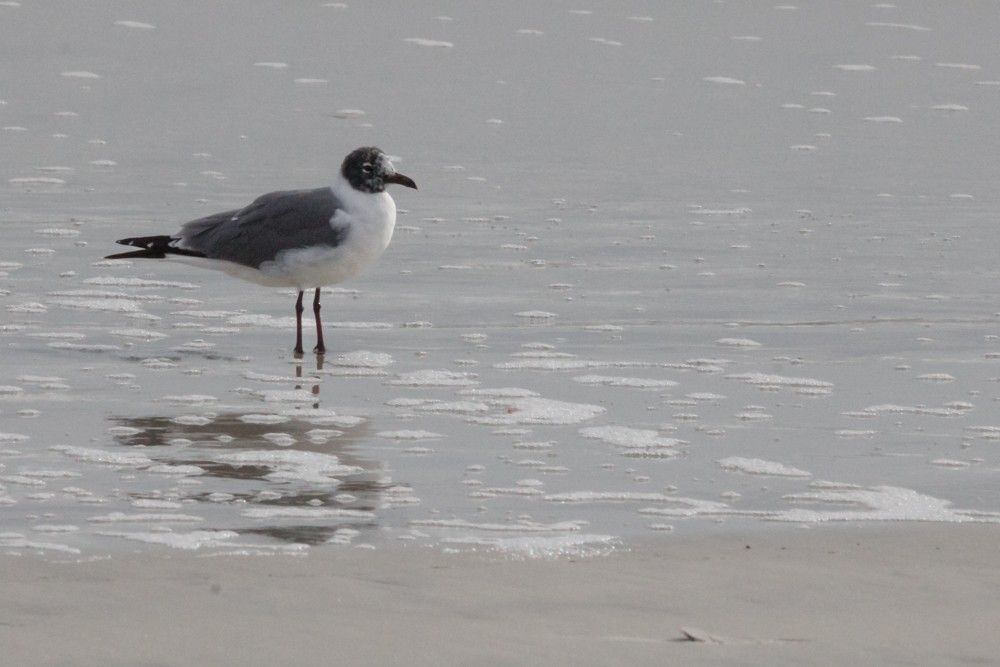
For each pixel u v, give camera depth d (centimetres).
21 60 3028
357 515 890
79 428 1088
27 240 1764
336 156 2355
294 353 1353
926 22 3666
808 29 3575
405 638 687
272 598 736
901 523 886
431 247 1788
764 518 895
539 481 971
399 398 1195
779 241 1847
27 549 813
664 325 1465
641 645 685
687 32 3509
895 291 1609
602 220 1950
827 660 671
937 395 1217
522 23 3541
